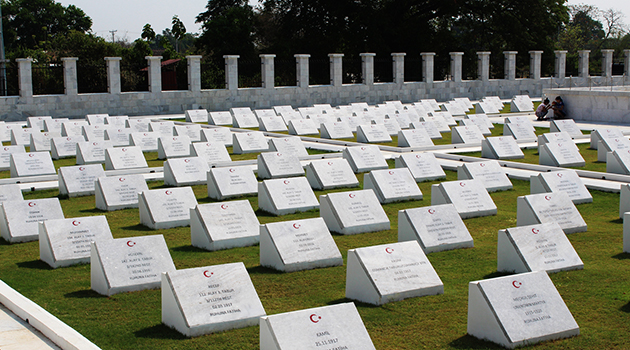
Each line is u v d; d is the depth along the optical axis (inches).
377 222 499.5
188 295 309.3
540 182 592.7
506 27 2375.7
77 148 841.5
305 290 364.5
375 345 291.9
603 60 2171.5
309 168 676.7
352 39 2268.7
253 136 957.8
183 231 504.7
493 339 290.8
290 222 413.4
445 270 398.6
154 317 326.6
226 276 321.4
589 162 841.5
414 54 2340.1
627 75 2214.6
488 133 1134.4
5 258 434.0
